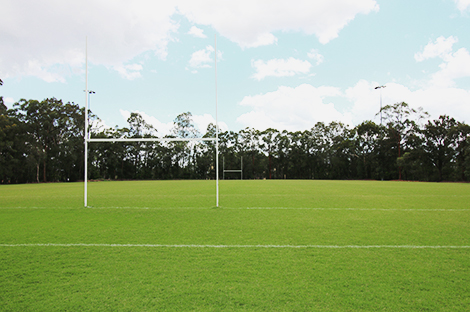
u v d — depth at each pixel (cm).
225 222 655
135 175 4975
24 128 3672
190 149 5169
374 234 536
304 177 5503
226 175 5369
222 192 1566
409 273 346
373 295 290
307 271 351
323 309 263
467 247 452
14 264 379
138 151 4912
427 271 353
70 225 625
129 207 909
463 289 304
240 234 537
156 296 288
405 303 275
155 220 682
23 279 331
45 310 264
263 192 1562
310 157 5334
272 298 283
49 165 4050
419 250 437
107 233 548
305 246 457
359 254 416
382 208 888
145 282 321
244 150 5444
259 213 785
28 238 511
